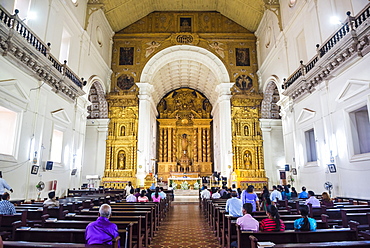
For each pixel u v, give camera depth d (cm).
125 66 2294
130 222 523
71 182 1549
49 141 1278
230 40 2345
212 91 2764
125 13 2177
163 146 2966
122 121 2209
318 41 1299
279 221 480
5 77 965
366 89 964
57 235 425
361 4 1045
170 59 2353
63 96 1420
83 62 1723
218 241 715
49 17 1296
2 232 514
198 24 2378
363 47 952
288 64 1670
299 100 1496
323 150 1251
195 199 1906
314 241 411
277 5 1789
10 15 948
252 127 2247
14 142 1033
